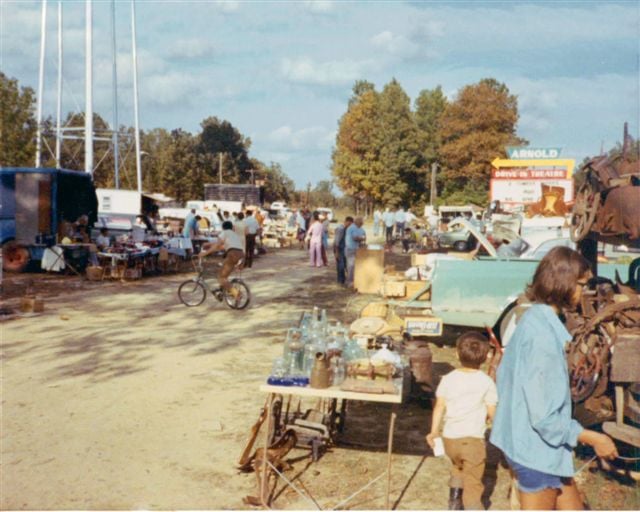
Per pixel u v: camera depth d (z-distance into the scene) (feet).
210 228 106.11
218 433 21.16
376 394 15.98
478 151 256.52
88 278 61.26
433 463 19.21
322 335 19.36
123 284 59.11
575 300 10.98
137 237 76.69
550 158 107.45
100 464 18.62
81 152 200.03
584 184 22.39
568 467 10.67
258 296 53.47
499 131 261.24
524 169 108.68
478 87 261.03
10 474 17.85
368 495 16.94
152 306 46.83
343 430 21.75
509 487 17.51
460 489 14.71
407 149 263.08
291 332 18.94
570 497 11.02
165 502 16.31
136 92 136.98
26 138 99.50
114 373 28.25
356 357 18.70
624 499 16.26
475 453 14.46
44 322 39.65
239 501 16.44
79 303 47.34
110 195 104.27
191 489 17.08
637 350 17.20
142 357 31.22
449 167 273.13
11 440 20.34
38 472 18.02
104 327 38.50
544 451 10.52
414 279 33.91
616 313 18.39
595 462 18.29
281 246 121.39
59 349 32.65
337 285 61.36
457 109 263.29
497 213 94.79
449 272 29.45
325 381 16.29
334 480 17.89
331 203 353.51
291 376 16.80
